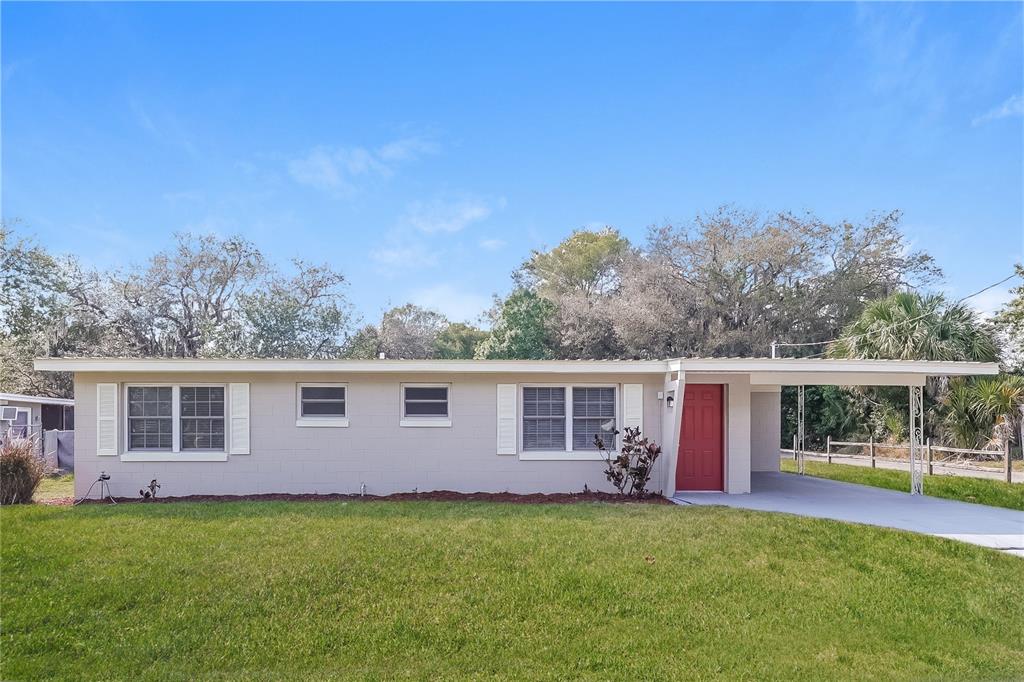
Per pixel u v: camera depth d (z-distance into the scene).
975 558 8.98
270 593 7.46
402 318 44.09
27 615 6.90
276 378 13.52
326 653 6.42
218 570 7.98
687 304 34.34
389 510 11.20
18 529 9.70
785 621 7.16
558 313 38.72
